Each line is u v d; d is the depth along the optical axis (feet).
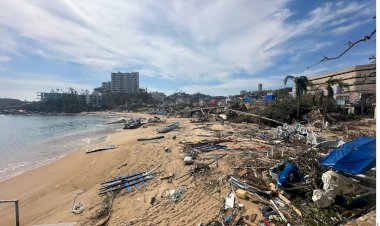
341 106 130.93
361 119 115.55
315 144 53.11
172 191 36.63
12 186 45.80
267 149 59.57
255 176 38.11
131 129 140.15
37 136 126.00
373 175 26.99
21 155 76.79
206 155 56.13
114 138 103.14
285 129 76.54
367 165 25.88
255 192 32.32
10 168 60.70
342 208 25.32
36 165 62.64
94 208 33.63
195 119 178.81
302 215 25.52
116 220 29.86
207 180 39.63
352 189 26.17
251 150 59.31
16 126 192.34
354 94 141.18
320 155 39.19
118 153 66.59
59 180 47.24
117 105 501.97
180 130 115.65
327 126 92.99
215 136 86.84
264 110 128.06
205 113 196.54
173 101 540.93
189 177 42.01
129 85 645.10
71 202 36.35
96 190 40.22
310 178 31.04
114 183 42.27
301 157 39.50
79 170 52.95
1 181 49.39
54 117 344.49
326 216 24.36
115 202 35.09
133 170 49.47
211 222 27.04
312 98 126.00
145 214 30.50
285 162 38.24
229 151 59.52
